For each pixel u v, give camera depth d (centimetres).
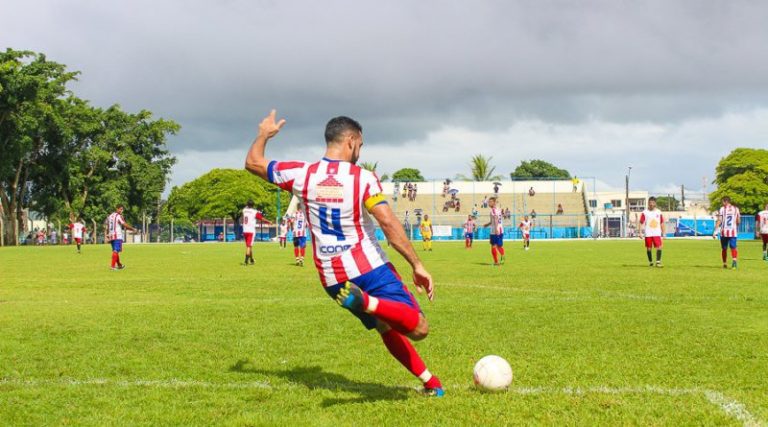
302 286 1563
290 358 713
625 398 532
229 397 559
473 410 500
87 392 576
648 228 2269
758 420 472
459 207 8512
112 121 7462
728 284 1535
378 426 469
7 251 4378
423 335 514
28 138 5903
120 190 7388
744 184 7950
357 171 506
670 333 844
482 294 1332
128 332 878
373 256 505
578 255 3209
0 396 562
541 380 598
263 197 9794
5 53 5838
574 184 8688
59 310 1108
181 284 1634
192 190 10244
